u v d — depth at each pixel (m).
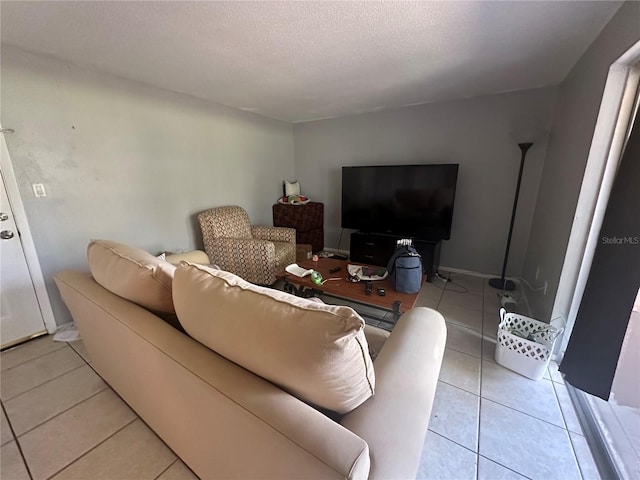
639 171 1.16
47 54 1.83
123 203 2.38
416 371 0.87
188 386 0.80
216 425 0.78
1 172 1.76
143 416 1.29
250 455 0.71
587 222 1.57
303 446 0.57
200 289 0.85
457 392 1.51
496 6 1.31
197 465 1.03
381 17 1.40
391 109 3.28
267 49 1.75
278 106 3.18
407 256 1.92
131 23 1.45
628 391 1.30
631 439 1.21
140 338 0.95
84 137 2.09
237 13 1.36
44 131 1.89
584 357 1.41
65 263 2.09
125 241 2.42
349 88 2.54
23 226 1.87
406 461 0.64
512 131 2.50
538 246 2.38
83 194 2.13
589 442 1.23
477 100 2.82
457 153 3.03
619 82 1.37
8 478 1.11
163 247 2.72
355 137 3.62
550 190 2.24
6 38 1.61
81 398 1.49
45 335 2.04
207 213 2.90
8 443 1.25
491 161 2.88
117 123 2.26
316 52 1.80
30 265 1.93
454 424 1.33
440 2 1.28
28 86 1.80
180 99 2.68
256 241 2.75
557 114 2.37
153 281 1.03
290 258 3.20
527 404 1.43
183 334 0.92
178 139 2.72
